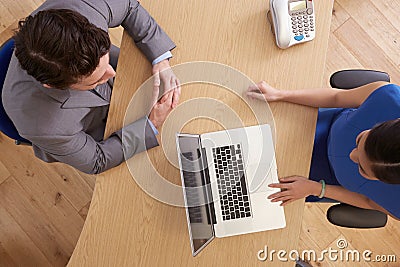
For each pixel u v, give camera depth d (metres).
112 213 1.43
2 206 2.25
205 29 1.52
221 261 1.42
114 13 1.41
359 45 2.36
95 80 1.22
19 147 2.27
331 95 1.46
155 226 1.43
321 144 1.69
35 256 2.22
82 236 1.43
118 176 1.45
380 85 1.39
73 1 1.33
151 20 1.48
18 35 1.10
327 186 1.49
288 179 1.44
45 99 1.28
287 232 1.43
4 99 1.32
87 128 1.63
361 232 2.24
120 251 1.43
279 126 1.47
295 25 1.46
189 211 1.40
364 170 1.26
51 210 2.25
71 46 1.07
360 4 2.38
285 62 1.50
